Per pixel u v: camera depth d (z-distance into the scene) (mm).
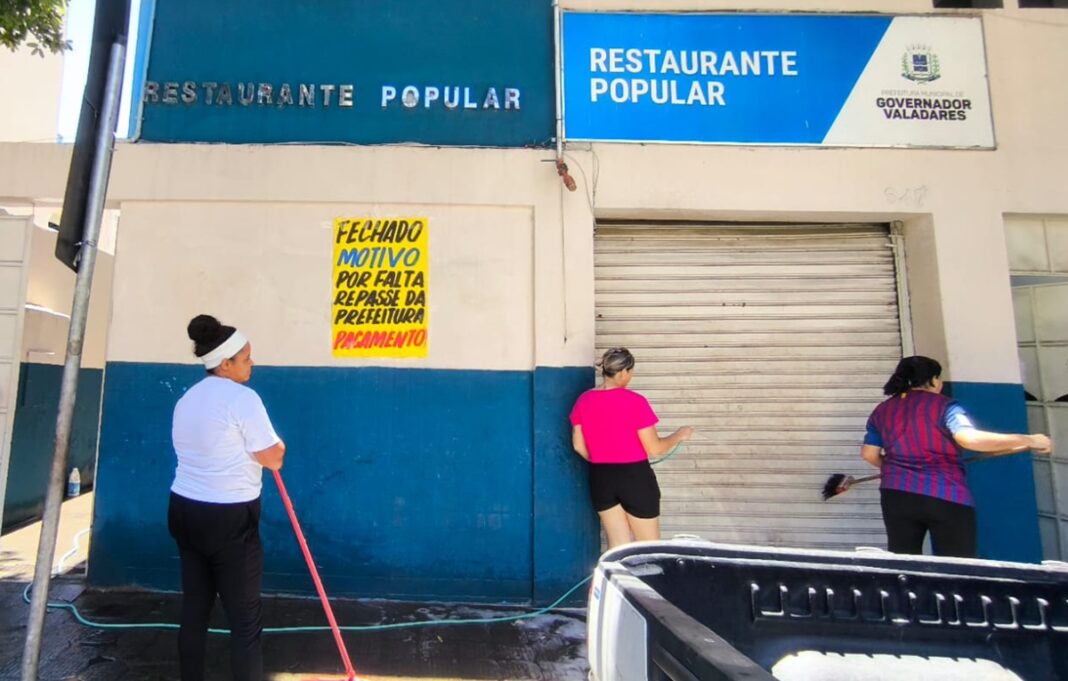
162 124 4449
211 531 2664
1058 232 4637
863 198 4477
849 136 4527
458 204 4418
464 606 4133
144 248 4344
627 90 4547
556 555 4180
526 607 4133
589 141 4480
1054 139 4574
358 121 4500
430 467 4266
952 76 4602
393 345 4332
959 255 4426
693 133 4516
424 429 4285
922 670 1979
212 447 2684
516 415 4312
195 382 4262
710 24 4621
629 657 1644
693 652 1297
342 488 4234
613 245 4691
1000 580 2057
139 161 4355
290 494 4215
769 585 2094
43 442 6168
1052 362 4707
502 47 4629
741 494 4516
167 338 4289
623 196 4434
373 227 4402
